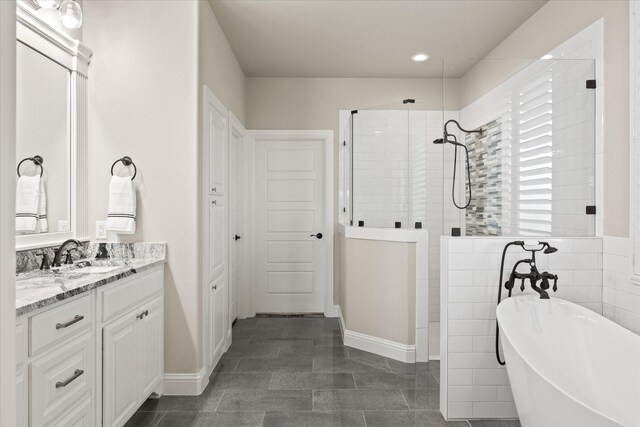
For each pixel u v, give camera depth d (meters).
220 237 3.08
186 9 2.50
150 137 2.48
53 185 2.21
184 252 2.48
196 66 2.49
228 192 3.37
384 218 3.26
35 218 2.09
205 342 2.62
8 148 0.32
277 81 4.33
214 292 2.88
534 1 2.80
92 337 1.68
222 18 3.02
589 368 1.90
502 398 2.25
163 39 2.49
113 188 2.40
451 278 2.26
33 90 2.08
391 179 3.24
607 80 2.22
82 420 1.61
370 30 3.26
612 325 1.88
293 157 4.46
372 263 3.30
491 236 2.33
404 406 2.38
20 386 1.27
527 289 2.27
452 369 2.25
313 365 2.99
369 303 3.31
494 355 2.26
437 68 4.09
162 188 2.48
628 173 2.07
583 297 2.27
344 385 2.65
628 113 2.07
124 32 2.49
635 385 1.72
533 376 1.60
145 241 2.48
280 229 4.49
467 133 2.42
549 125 2.38
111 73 2.48
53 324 1.42
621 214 2.13
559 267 2.27
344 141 4.26
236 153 4.14
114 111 2.48
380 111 3.27
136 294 2.08
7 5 0.32
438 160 2.57
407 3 2.85
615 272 2.16
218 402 2.39
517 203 2.38
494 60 2.42
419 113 3.17
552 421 1.52
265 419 2.21
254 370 2.89
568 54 2.56
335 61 3.90
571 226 2.36
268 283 4.48
